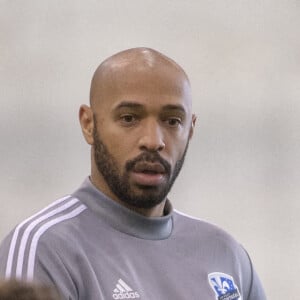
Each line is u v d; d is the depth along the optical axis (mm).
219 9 20266
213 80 20094
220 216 19391
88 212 8102
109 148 8047
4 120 19391
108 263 7852
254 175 19719
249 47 20297
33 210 19000
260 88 20109
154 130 7949
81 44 19828
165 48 20109
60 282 7559
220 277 8391
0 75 19547
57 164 19266
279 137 19969
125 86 8008
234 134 19875
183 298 8047
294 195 19688
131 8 20031
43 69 19641
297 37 20406
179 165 8180
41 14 19797
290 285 19156
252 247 19344
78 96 19641
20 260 7625
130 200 8047
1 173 19141
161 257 8180
